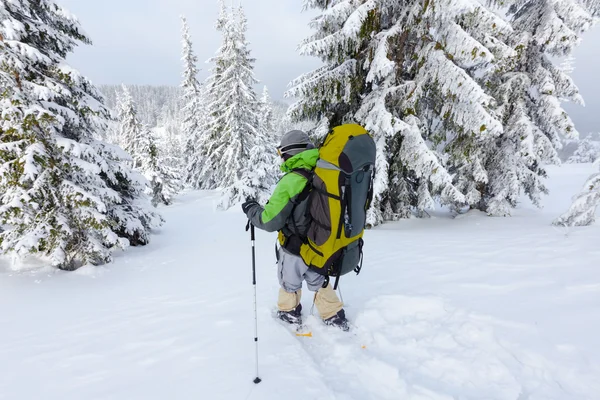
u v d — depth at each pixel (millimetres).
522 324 2527
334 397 1950
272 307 3334
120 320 3662
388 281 3959
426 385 2072
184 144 32094
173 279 5812
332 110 9703
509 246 5164
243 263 6566
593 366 1998
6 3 6031
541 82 10070
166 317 3566
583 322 2469
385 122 7824
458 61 7844
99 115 7422
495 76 10500
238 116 19656
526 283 3395
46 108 6473
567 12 9305
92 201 6730
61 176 6730
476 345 2385
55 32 6840
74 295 5164
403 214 10375
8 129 6059
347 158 2264
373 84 9297
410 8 7801
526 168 10617
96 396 2119
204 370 2297
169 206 23625
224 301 3873
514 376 2045
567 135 9664
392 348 2512
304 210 2439
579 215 6766
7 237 6379
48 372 2523
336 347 2568
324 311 2857
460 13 6762
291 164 2488
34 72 6414
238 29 19062
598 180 6637
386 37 7594
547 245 4945
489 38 8195
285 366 2281
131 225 8969
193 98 28750
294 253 2605
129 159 8672
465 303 3043
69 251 7012
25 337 3387
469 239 6297
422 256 5086
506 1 7637
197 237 11625
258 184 18469
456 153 10133
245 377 2164
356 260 2541
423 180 9656
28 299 4969
